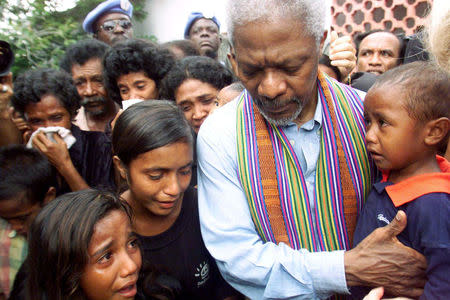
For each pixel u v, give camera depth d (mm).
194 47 3268
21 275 1333
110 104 2736
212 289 1561
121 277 1127
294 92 1077
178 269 1443
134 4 6012
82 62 2637
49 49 4148
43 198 1709
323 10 1055
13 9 4012
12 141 2377
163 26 6414
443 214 1036
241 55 1056
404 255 1073
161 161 1251
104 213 1125
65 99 2135
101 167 2141
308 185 1243
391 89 1109
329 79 1320
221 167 1238
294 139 1256
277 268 1145
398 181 1188
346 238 1244
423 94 1078
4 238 1639
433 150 1149
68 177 2027
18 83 2109
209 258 1521
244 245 1186
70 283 1092
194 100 2113
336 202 1219
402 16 3779
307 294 1150
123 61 2244
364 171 1230
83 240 1075
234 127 1252
